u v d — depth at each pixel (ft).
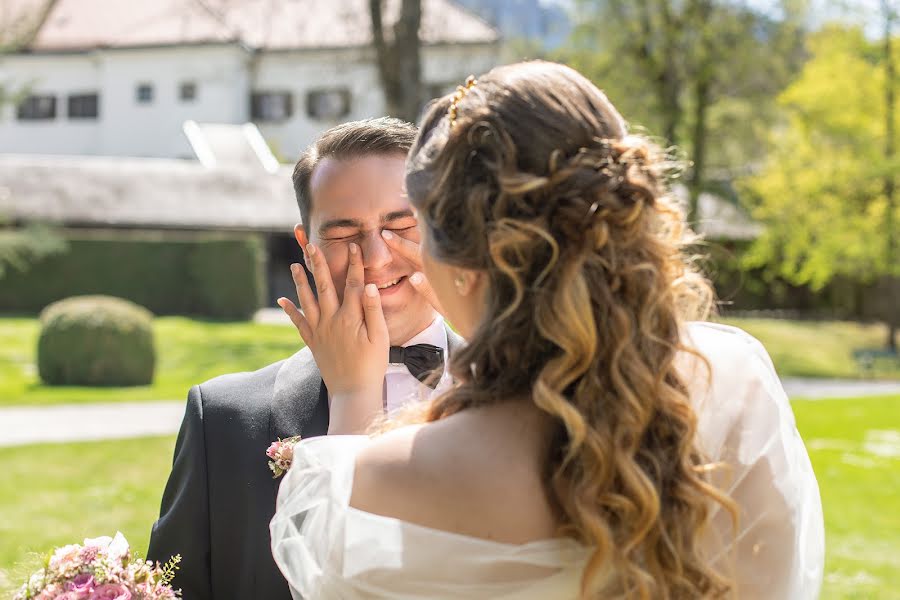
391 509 4.29
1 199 80.53
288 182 96.63
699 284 4.67
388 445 4.42
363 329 5.32
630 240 4.25
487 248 4.29
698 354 4.37
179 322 72.84
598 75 74.95
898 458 32.73
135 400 41.52
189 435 6.41
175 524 6.27
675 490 4.25
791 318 95.50
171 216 90.22
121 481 26.22
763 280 96.12
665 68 74.18
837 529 23.34
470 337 4.61
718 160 80.89
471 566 4.20
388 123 6.33
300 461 4.76
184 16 122.72
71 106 126.82
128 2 131.85
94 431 33.53
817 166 74.59
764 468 4.60
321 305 5.34
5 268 78.28
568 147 4.25
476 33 92.63
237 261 77.25
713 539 4.50
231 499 6.23
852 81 73.26
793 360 71.31
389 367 6.61
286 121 120.57
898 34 73.10
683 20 72.84
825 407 45.52
